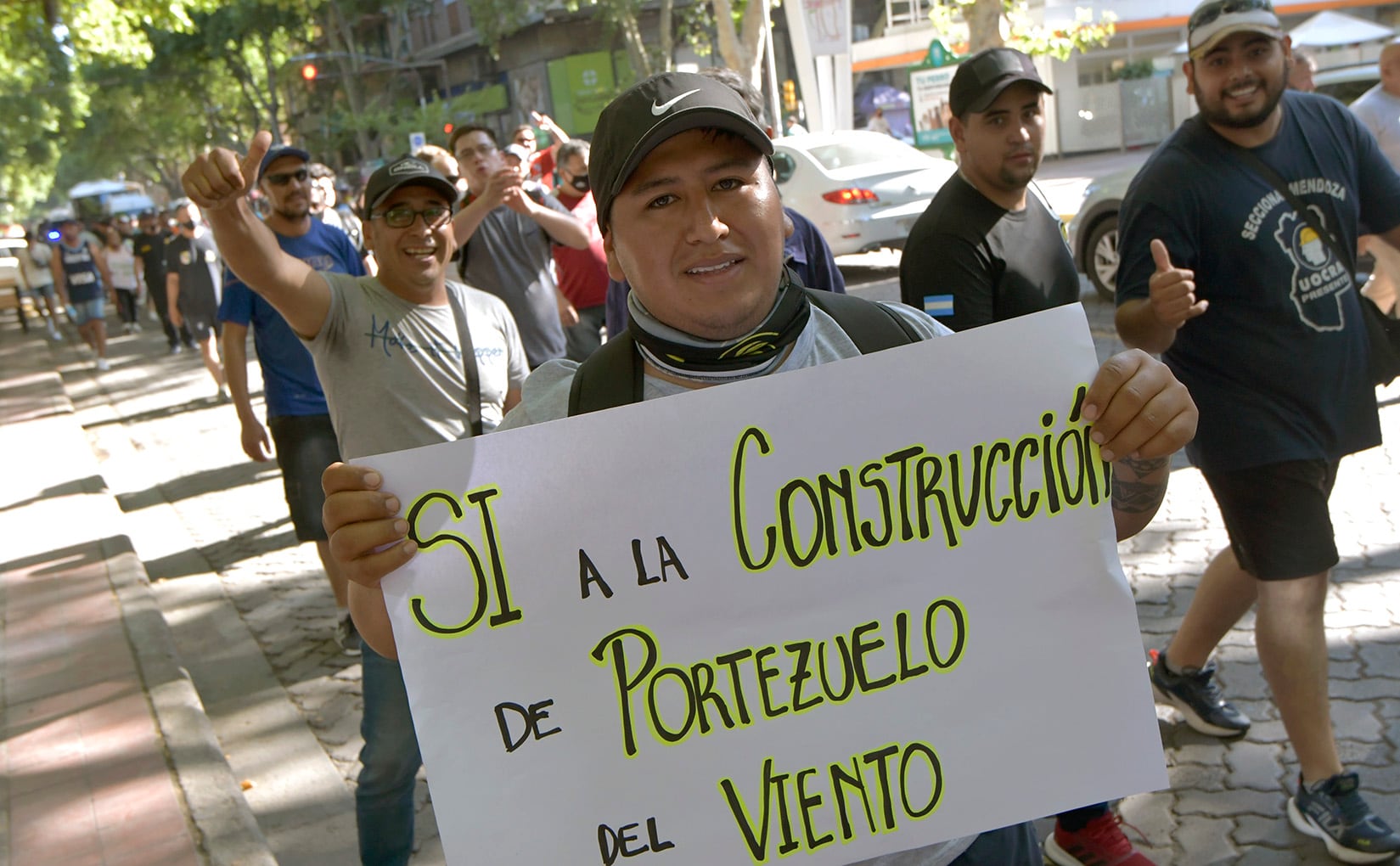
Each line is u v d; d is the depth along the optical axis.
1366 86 11.49
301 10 43.44
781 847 1.60
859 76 35.19
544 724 1.57
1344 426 2.97
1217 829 3.17
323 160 52.31
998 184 3.00
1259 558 3.01
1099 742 1.61
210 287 12.41
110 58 23.88
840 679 1.60
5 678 5.14
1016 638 1.61
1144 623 4.47
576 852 1.57
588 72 41.16
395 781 2.99
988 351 1.60
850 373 1.59
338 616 5.61
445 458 1.55
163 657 5.08
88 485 8.95
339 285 3.42
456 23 45.97
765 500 1.59
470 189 5.87
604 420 1.57
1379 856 2.88
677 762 1.58
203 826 3.62
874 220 13.43
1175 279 2.64
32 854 3.58
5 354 19.89
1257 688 3.84
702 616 1.58
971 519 1.61
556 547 1.57
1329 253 2.96
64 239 16.42
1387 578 4.54
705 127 1.47
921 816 1.61
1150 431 1.54
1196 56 2.90
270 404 5.17
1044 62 31.42
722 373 1.61
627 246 1.54
